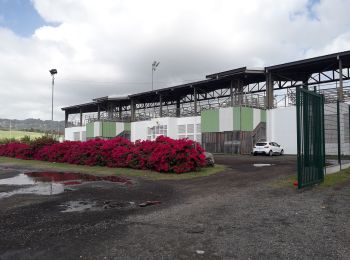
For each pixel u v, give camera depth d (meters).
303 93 10.03
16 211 7.19
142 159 16.17
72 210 7.26
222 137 34.03
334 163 13.80
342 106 14.82
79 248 4.70
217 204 7.70
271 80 34.53
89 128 52.03
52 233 5.45
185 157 15.09
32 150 25.88
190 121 38.72
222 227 5.73
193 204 7.77
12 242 5.01
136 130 47.41
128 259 4.29
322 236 5.18
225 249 4.64
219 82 39.28
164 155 15.05
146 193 9.58
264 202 7.83
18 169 17.94
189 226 5.81
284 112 32.44
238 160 22.92
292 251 4.54
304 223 5.94
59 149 22.62
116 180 12.68
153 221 6.19
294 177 12.23
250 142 32.88
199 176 13.79
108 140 19.55
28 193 9.61
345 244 4.80
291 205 7.45
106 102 56.12
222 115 34.12
